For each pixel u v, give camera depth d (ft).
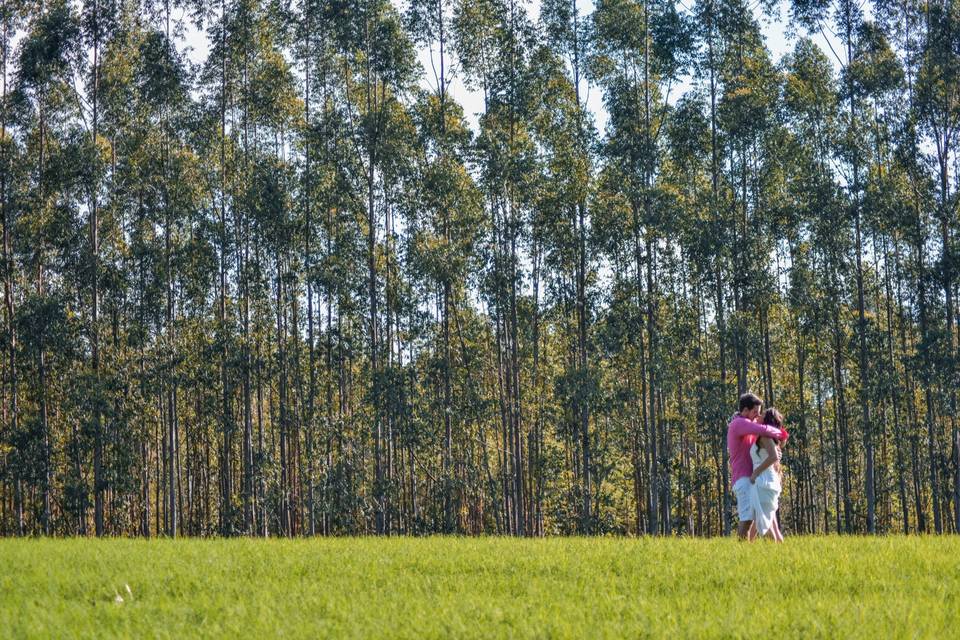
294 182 262.26
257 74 269.85
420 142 258.57
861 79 233.55
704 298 275.39
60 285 284.00
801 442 276.00
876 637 35.04
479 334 283.79
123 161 268.41
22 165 262.47
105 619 41.93
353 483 258.98
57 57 249.96
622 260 254.06
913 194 242.17
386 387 249.55
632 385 285.64
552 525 296.71
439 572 55.16
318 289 264.31
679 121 249.14
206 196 278.05
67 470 269.03
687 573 51.75
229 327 266.98
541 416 274.57
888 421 278.87
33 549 71.77
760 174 258.16
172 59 259.80
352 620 39.42
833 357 292.20
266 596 45.98
